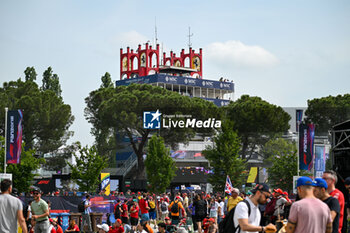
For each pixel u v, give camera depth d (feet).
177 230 72.59
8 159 108.68
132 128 261.85
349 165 77.77
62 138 276.00
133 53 435.53
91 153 180.45
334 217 29.22
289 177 197.67
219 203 97.30
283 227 38.63
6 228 32.50
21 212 33.09
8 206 32.60
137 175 264.52
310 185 26.32
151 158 204.74
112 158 308.60
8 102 263.70
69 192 168.86
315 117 296.92
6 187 33.04
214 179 204.74
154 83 403.75
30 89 279.49
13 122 107.24
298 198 33.76
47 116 260.62
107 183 171.53
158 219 136.87
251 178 204.13
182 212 94.12
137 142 265.95
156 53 428.15
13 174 163.63
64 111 268.82
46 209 50.39
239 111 261.24
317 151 136.36
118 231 68.80
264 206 52.90
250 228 27.35
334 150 80.33
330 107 292.61
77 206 98.78
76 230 76.74
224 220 28.84
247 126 258.37
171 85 414.62
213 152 206.59
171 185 239.91
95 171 178.40
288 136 261.85
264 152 256.93
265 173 204.54
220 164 203.62
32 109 262.26
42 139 267.39
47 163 268.00
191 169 237.04
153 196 152.97
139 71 425.28
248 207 27.91
